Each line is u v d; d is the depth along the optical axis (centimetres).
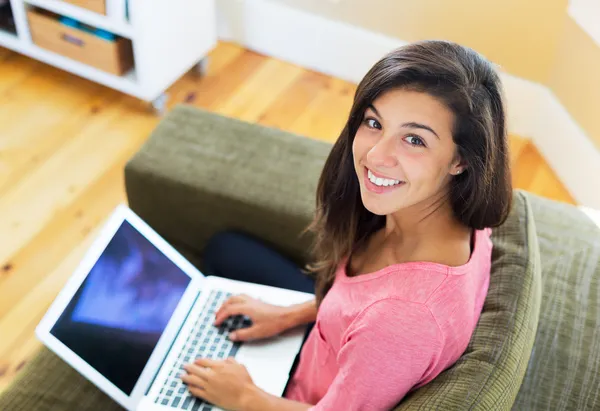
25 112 256
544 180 243
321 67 281
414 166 90
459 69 86
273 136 172
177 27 244
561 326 123
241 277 156
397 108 88
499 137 92
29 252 214
